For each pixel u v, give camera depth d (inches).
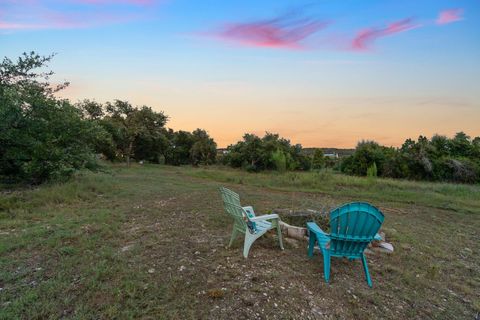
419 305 117.0
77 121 408.8
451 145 776.9
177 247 163.3
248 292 114.4
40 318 94.9
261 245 170.4
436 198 407.5
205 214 249.6
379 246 177.2
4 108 318.3
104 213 239.1
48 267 133.0
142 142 1120.2
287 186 526.0
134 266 135.6
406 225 254.1
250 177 637.9
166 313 99.6
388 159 750.5
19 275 123.8
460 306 119.0
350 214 124.3
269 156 925.8
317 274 136.0
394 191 457.4
